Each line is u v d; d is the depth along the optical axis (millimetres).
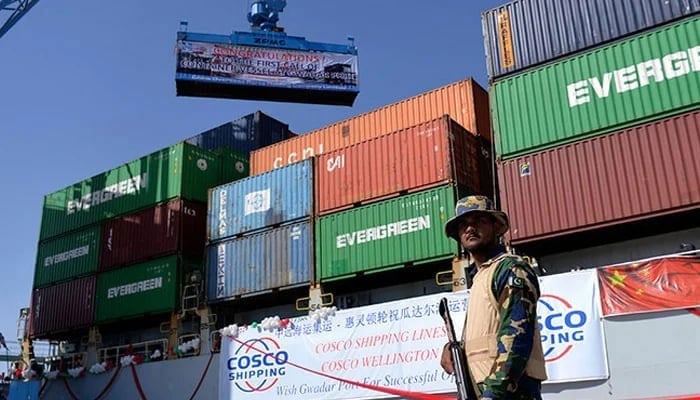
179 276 25781
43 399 26531
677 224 16188
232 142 34312
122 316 27047
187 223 26828
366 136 24031
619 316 12820
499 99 18906
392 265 19516
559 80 17844
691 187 14789
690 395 11719
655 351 12273
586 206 16297
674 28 16141
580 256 18141
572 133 17109
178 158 27734
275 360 17641
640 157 15781
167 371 22109
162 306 25609
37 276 32594
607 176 16172
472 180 20016
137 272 27266
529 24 19016
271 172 24000
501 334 3094
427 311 15297
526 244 17594
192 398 20797
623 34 17000
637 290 12727
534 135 17812
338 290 22719
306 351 17156
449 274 19875
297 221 22516
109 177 30688
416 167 20016
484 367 3232
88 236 30500
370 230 20406
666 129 15570
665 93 15828
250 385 17969
